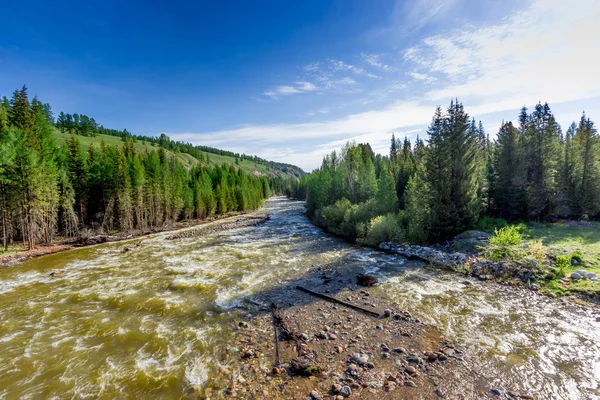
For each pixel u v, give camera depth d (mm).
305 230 34312
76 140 39000
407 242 22312
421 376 6875
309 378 6977
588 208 28188
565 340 8156
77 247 28312
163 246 27547
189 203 56625
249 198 78188
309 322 10117
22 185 26297
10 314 11633
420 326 9406
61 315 11445
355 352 8047
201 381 7078
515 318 9680
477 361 7367
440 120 23016
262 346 8648
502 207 28641
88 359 8266
